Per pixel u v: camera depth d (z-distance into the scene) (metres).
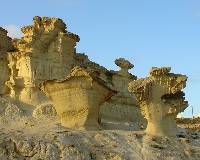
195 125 45.97
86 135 26.03
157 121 28.28
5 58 37.44
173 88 28.31
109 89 29.67
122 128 32.09
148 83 28.67
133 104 41.69
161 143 26.67
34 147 23.53
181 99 28.70
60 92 29.16
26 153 23.27
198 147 27.47
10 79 36.44
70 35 37.91
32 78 35.72
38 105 34.53
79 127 28.38
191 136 31.22
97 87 28.95
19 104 34.66
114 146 25.28
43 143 23.89
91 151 24.33
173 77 28.41
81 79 28.66
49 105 33.72
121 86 42.00
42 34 37.56
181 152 26.17
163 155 25.34
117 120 39.31
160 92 28.55
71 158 23.39
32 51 36.41
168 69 28.53
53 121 31.23
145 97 28.59
